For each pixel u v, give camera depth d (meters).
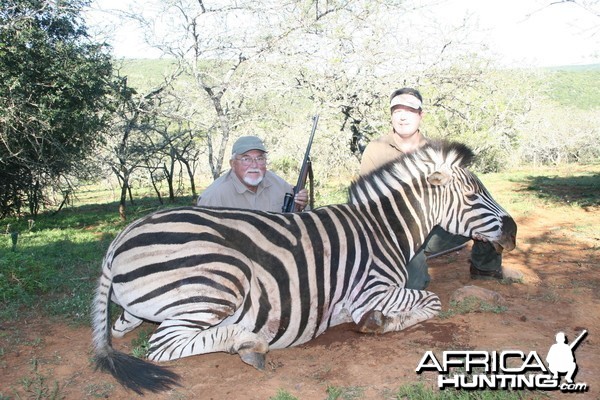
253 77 12.91
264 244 3.69
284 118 15.30
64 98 14.12
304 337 3.88
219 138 23.31
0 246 9.66
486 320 4.24
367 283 3.99
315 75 12.53
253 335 3.55
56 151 15.09
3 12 13.14
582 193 13.42
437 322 4.19
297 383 3.38
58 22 14.48
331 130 13.12
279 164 18.08
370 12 12.05
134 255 3.51
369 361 3.59
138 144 18.58
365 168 5.27
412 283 4.91
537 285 5.36
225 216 3.71
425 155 4.46
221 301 3.46
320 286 3.80
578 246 7.21
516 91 18.77
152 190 31.56
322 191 14.55
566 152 33.12
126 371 3.35
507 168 26.47
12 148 14.30
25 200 18.19
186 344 3.42
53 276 6.38
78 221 16.33
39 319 4.93
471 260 5.64
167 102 17.33
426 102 13.09
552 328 4.14
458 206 4.48
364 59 11.85
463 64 12.89
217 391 3.32
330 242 3.90
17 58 12.95
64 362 3.89
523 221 9.38
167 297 3.46
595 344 3.82
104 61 15.56
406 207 4.34
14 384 3.53
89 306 5.11
